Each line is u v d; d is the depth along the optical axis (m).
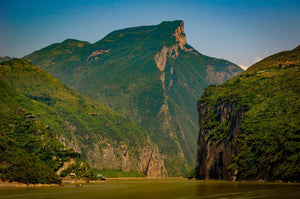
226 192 155.38
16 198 135.62
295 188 164.25
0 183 166.00
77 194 150.38
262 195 142.12
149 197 142.38
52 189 167.50
